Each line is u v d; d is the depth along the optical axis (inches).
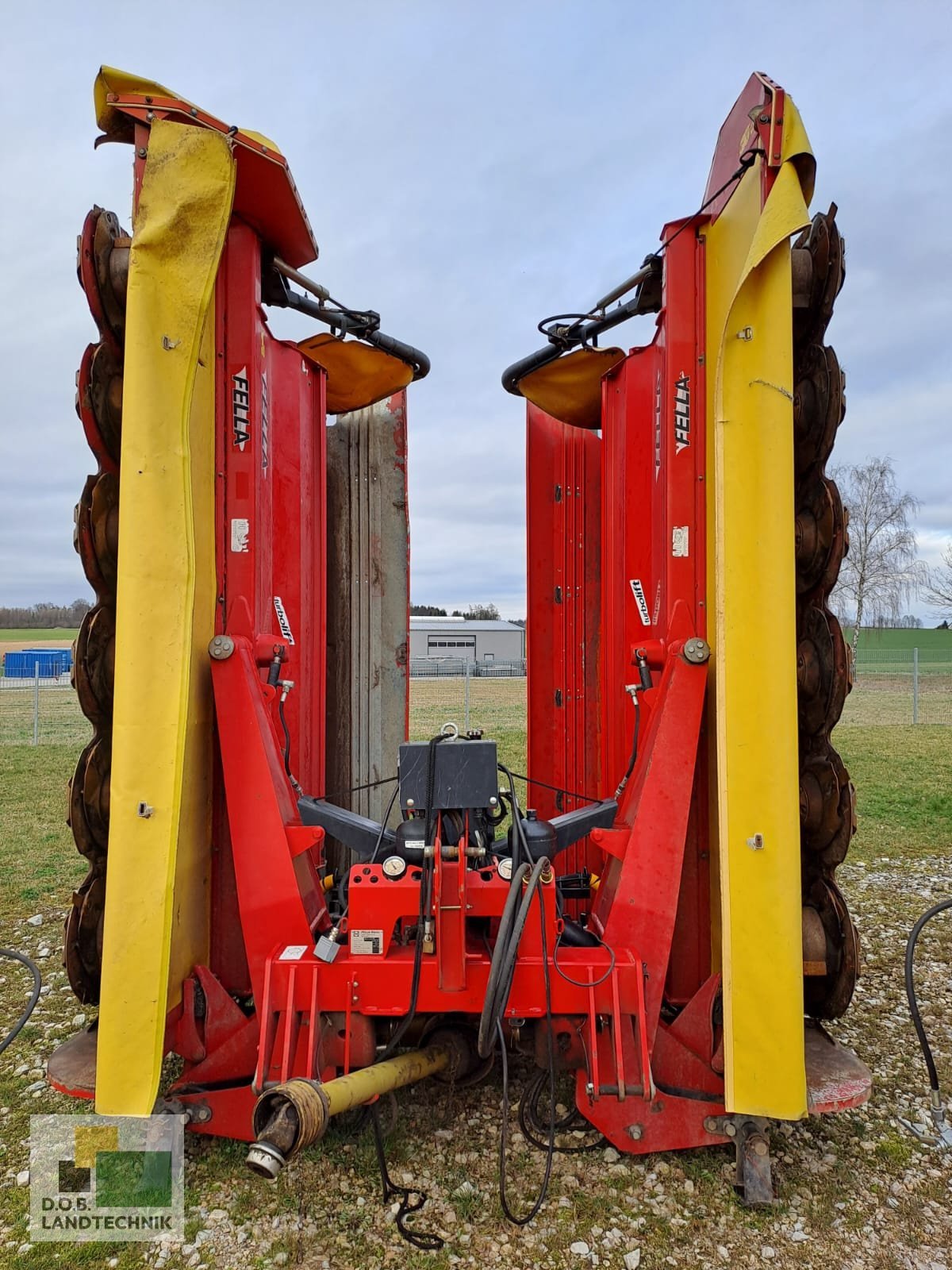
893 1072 121.9
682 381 102.7
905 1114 109.7
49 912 201.0
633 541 122.5
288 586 122.6
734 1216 87.7
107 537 97.0
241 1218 87.0
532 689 156.5
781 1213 88.3
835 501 94.3
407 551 162.9
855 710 775.7
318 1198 90.0
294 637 124.6
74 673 93.8
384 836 102.4
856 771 406.9
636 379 122.0
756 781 86.0
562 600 154.2
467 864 96.7
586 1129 102.8
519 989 90.4
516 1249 82.7
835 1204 90.0
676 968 105.5
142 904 83.8
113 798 85.0
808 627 101.7
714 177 107.0
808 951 98.4
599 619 153.3
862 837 279.3
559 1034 97.1
